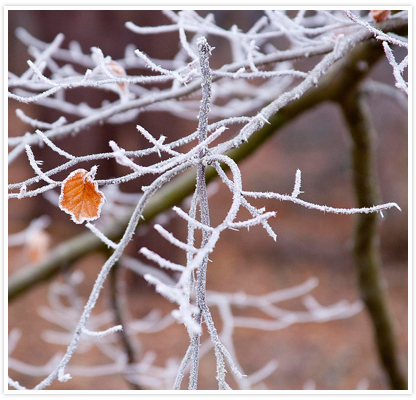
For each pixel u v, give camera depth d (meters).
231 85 2.23
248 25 7.47
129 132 5.59
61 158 5.50
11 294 2.24
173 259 6.01
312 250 7.29
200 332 1.27
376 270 2.45
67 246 2.30
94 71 1.55
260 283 6.67
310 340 5.55
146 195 1.36
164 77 1.45
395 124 7.21
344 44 1.47
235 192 1.31
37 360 4.83
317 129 8.72
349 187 7.98
